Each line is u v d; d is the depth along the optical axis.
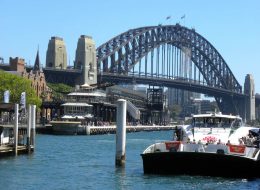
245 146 49.25
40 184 47.41
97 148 94.94
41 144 101.75
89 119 179.88
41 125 161.12
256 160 49.16
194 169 49.56
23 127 102.06
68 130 158.38
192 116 55.41
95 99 191.12
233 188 45.34
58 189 45.06
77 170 57.50
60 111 191.12
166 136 174.12
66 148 92.62
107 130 179.75
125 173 54.59
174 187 45.78
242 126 56.50
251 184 47.53
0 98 148.00
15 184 47.12
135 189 45.25
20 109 89.50
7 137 75.94
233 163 48.38
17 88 152.12
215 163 48.66
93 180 50.06
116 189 45.31
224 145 49.53
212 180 48.75
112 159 71.31
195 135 53.53
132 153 83.56
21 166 59.78
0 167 58.34
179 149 50.75
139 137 160.50
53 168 58.97
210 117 54.75
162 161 50.00
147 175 51.47
